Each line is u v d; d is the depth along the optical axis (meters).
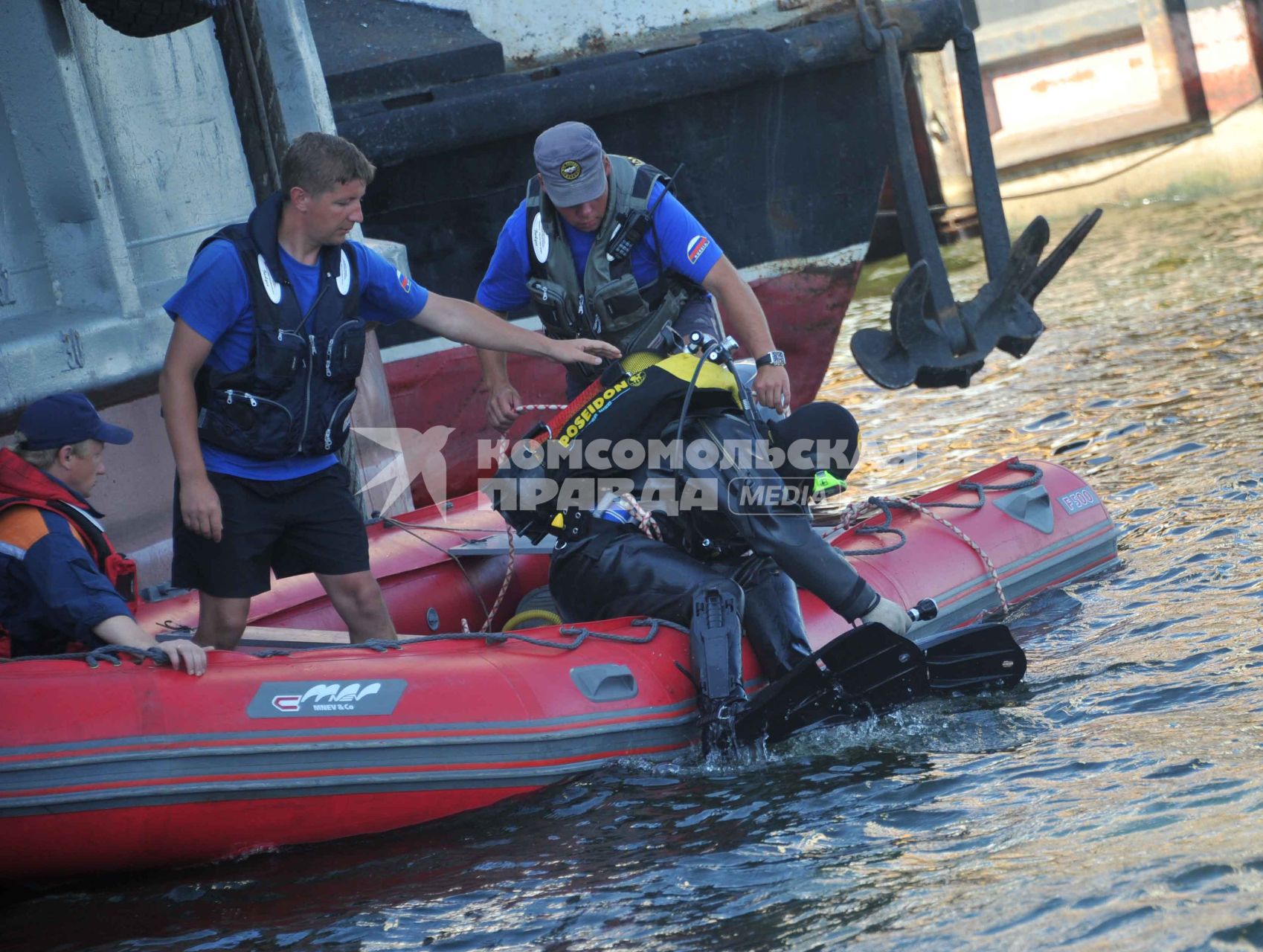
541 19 24.80
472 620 18.25
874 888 10.67
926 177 55.00
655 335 14.91
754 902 10.70
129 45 18.50
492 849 12.28
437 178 22.70
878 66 24.00
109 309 18.25
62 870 11.82
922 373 23.20
